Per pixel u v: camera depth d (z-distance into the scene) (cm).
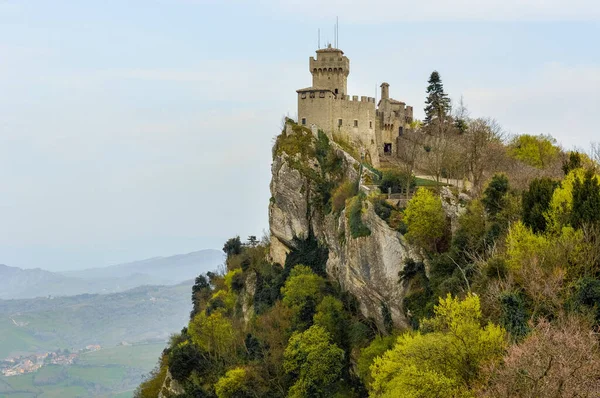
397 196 12825
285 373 12394
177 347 15450
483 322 7756
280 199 16425
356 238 12581
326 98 16800
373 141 17225
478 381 6738
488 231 9919
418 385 6894
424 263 11200
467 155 13512
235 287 17900
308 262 15350
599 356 6178
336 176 15900
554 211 8806
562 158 14112
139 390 18238
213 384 13325
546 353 5822
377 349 10625
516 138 17438
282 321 13425
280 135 17262
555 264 7869
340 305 12738
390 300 11769
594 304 7175
